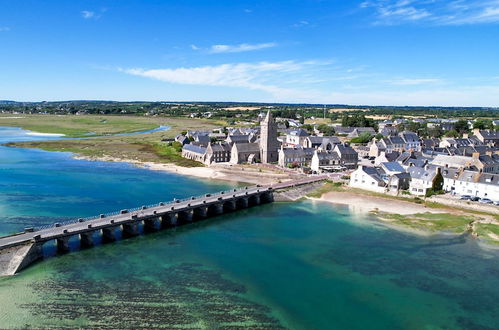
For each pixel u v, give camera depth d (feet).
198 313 163.63
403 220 298.56
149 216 269.23
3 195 343.67
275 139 570.46
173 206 296.71
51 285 184.44
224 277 199.62
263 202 363.56
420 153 505.66
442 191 365.40
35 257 215.10
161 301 172.35
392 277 202.39
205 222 297.94
